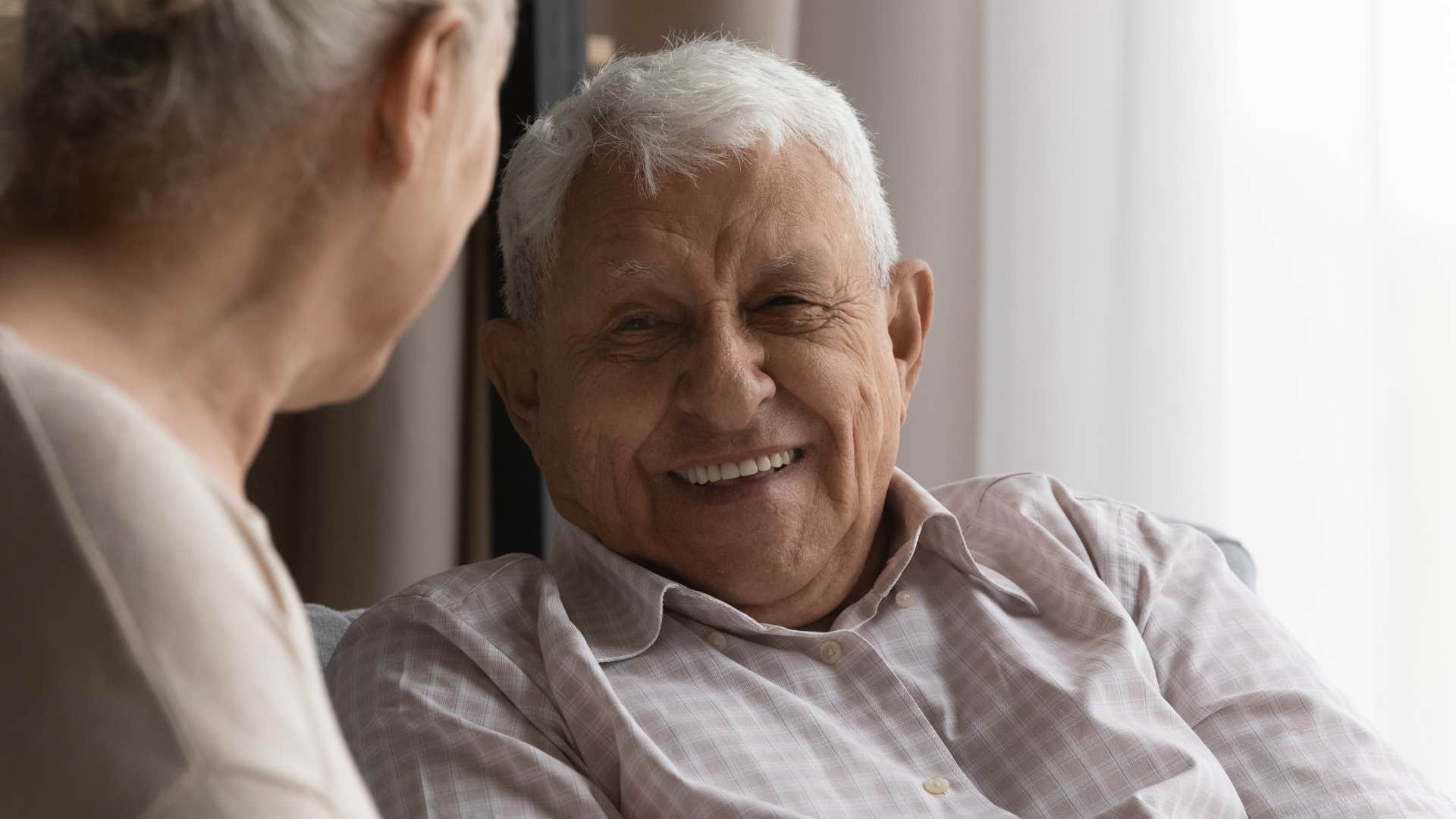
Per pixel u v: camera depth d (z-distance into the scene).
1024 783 1.43
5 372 0.60
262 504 3.00
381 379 2.90
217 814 0.55
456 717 1.35
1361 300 2.58
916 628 1.55
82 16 0.69
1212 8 2.67
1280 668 1.56
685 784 1.31
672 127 1.49
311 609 1.68
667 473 1.53
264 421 0.74
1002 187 2.84
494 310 2.94
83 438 0.59
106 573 0.57
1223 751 1.48
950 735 1.47
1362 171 2.56
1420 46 2.50
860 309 1.54
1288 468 2.63
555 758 1.36
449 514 2.93
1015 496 1.70
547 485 1.63
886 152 2.89
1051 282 2.80
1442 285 2.50
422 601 1.45
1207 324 2.67
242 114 0.70
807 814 1.35
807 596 1.55
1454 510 2.49
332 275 0.74
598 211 1.51
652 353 1.51
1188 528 1.73
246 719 0.58
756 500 1.50
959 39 2.89
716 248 1.49
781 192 1.50
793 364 1.49
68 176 0.69
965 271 2.88
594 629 1.51
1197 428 2.68
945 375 2.88
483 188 0.81
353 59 0.72
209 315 0.70
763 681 1.45
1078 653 1.52
